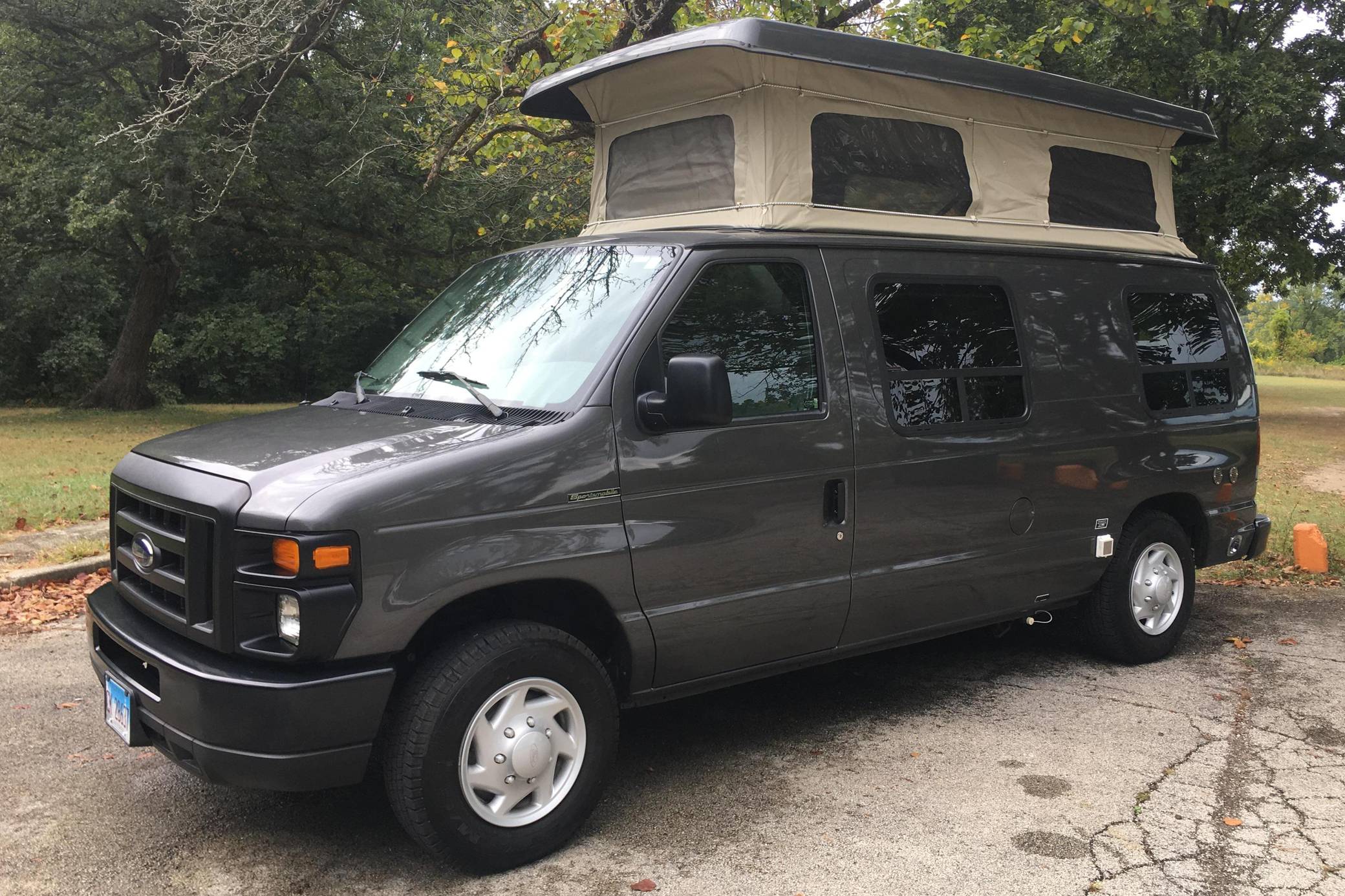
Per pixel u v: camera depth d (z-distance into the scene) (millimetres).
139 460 3859
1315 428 25156
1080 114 5648
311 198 23844
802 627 4273
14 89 21219
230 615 3215
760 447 4035
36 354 29438
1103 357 5445
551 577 3521
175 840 3715
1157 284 5891
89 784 4184
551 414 3660
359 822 3877
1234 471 6164
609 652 3926
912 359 4609
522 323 4184
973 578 4844
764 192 4449
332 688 3146
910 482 4527
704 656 4004
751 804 4008
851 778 4250
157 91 21375
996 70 5180
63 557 7680
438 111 13734
